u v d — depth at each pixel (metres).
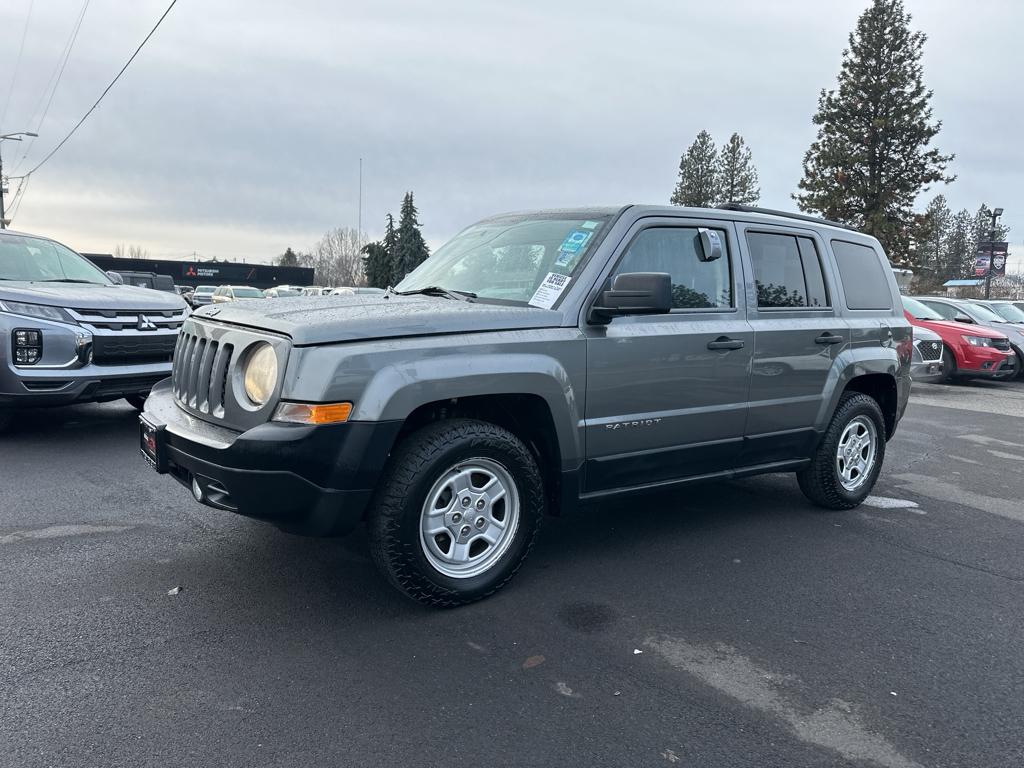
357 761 2.47
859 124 37.03
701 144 50.59
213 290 42.81
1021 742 2.69
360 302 3.85
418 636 3.34
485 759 2.50
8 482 5.54
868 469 5.61
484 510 3.69
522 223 4.62
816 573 4.27
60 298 6.51
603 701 2.87
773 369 4.74
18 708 2.71
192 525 4.69
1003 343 14.77
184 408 3.88
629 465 4.16
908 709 2.88
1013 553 4.73
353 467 3.21
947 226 84.00
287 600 3.68
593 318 3.90
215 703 2.78
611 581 4.05
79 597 3.65
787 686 3.02
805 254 5.13
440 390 3.39
